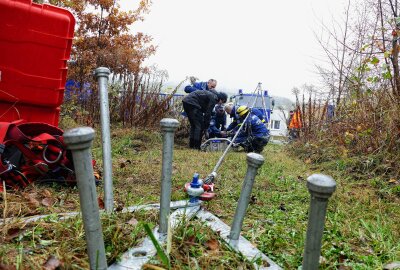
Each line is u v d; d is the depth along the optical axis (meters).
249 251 1.67
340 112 6.10
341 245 2.00
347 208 2.84
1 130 2.45
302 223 2.40
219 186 3.35
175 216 2.01
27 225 1.77
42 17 2.82
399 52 5.09
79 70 8.75
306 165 5.22
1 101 2.83
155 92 7.85
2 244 1.56
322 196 0.91
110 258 1.45
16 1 2.73
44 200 2.28
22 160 2.56
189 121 7.54
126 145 5.71
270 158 5.89
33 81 2.87
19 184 2.46
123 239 1.64
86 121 6.80
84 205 1.05
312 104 7.74
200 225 1.90
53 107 3.03
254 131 7.17
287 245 1.96
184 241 1.68
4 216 1.82
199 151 6.50
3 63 2.76
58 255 1.45
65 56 2.96
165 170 1.67
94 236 1.08
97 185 2.86
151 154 5.11
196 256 1.60
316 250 0.95
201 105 7.06
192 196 2.29
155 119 7.60
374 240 2.10
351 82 5.50
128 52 10.36
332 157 5.30
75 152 1.01
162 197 1.69
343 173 4.35
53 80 2.93
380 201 3.10
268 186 3.55
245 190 1.68
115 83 7.66
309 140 6.54
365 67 5.06
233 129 7.55
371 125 4.64
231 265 1.54
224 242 1.70
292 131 8.09
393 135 4.26
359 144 4.88
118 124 7.42
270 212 2.62
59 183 2.67
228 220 2.37
